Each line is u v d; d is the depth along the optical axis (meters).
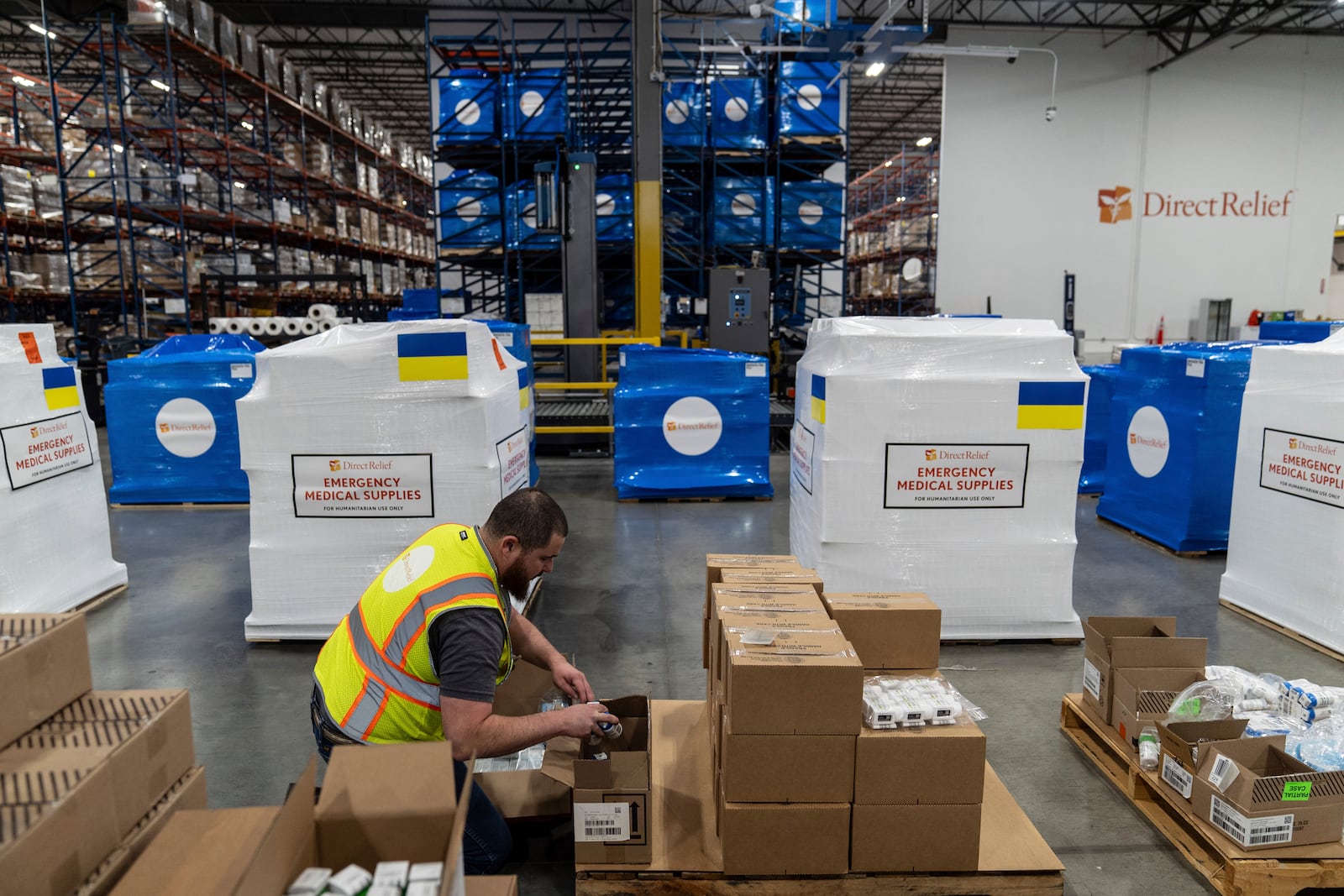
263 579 3.58
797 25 10.16
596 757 2.11
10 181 10.09
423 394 3.34
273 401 3.36
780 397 11.49
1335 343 3.76
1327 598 3.62
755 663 1.93
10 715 1.21
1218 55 16.61
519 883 2.16
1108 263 17.23
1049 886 2.05
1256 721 2.53
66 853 1.08
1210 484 5.01
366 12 15.38
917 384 3.42
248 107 11.65
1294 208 17.23
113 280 11.53
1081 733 2.89
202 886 1.11
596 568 4.92
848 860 2.03
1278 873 2.03
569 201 8.80
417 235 18.75
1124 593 4.44
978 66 16.58
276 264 11.49
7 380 3.73
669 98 10.77
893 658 2.43
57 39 10.72
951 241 17.06
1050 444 3.47
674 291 12.87
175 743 1.37
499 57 10.34
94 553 4.35
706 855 2.09
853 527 3.52
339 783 1.25
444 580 1.82
